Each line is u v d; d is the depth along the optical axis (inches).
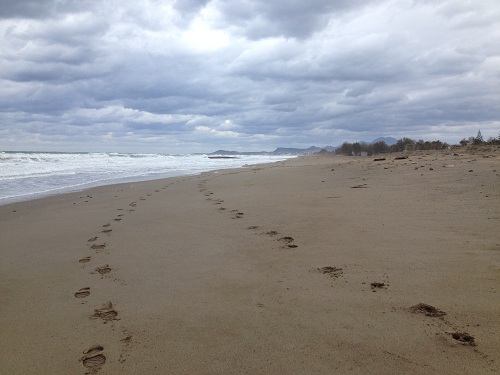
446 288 110.9
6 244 197.0
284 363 82.2
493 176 295.9
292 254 155.9
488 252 135.6
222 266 148.3
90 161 1245.1
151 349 92.2
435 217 193.8
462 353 80.7
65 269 156.3
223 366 82.9
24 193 410.3
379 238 165.3
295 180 468.8
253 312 107.4
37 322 110.0
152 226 228.1
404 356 81.3
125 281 139.3
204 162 1504.7
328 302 109.4
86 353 92.7
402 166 478.6
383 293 111.8
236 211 259.6
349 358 82.3
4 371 86.3
